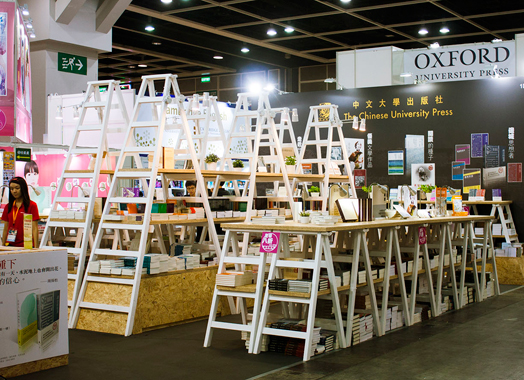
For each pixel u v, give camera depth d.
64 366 4.78
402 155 11.07
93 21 12.58
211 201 7.17
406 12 15.12
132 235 8.13
